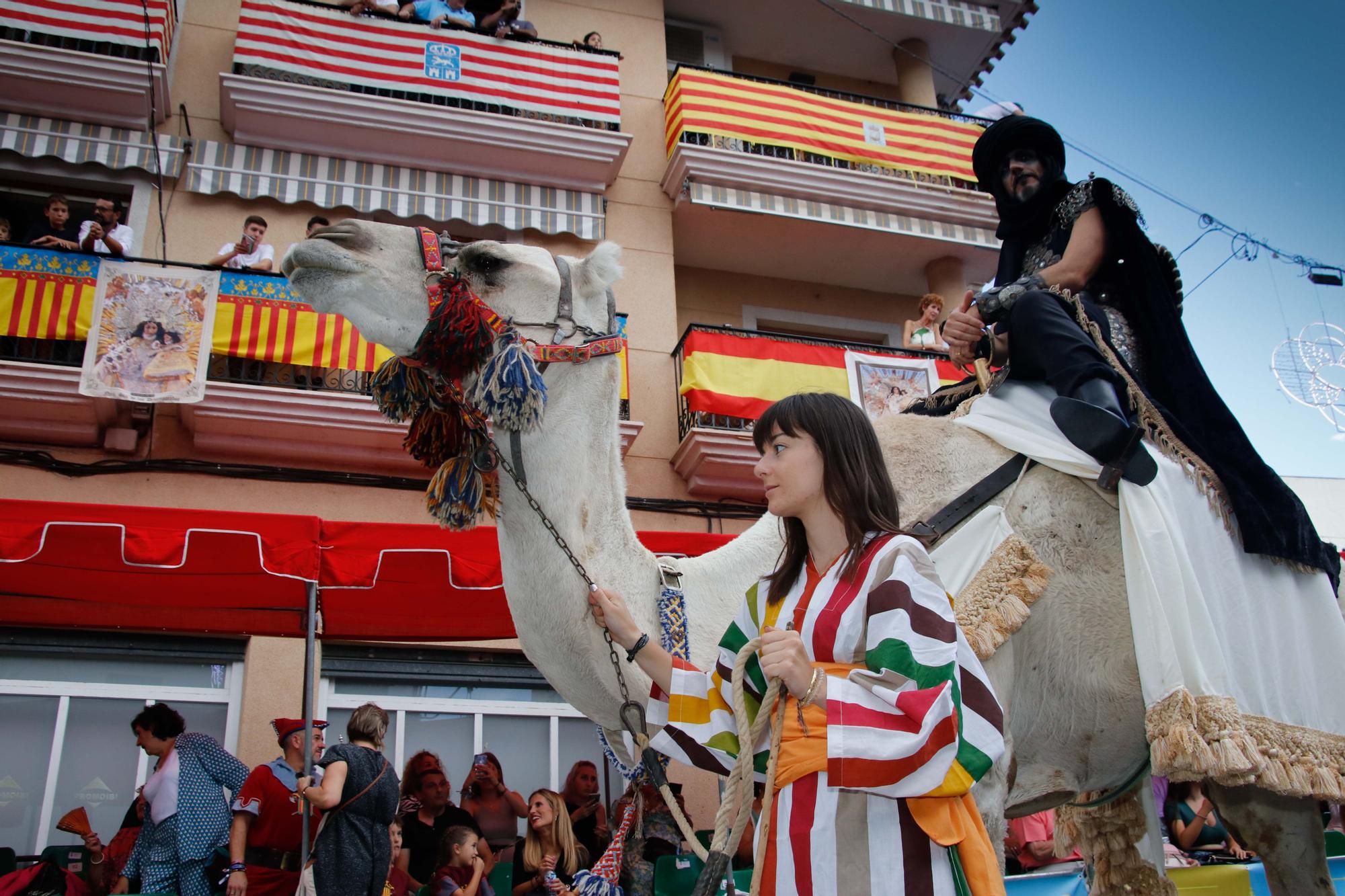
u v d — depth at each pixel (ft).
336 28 41.19
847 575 6.28
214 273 34.55
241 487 34.99
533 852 19.44
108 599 20.44
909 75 54.54
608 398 10.45
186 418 34.91
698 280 50.34
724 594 10.17
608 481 10.24
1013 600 8.91
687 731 6.88
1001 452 9.98
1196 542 9.57
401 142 40.83
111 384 32.60
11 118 36.88
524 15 47.96
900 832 5.56
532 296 10.43
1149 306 10.83
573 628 9.46
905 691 5.56
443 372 9.91
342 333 35.22
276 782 17.98
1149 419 9.96
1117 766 9.78
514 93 42.75
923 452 10.02
